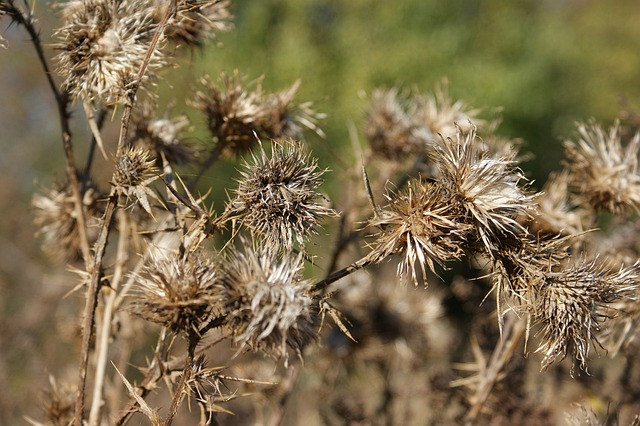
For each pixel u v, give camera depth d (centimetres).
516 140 55
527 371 57
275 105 49
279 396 53
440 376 61
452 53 225
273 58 215
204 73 49
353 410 62
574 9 331
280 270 39
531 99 225
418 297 66
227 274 39
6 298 117
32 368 88
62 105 45
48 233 50
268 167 41
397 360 65
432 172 53
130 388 40
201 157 51
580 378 57
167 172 44
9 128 177
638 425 48
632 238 52
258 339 38
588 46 293
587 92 267
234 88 49
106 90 43
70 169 45
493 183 41
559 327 41
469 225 40
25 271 128
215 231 41
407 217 40
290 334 39
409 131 55
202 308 39
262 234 41
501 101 217
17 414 86
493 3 247
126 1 44
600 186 49
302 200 41
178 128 49
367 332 61
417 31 227
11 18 44
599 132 51
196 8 44
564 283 41
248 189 41
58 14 45
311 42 225
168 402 71
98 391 44
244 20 220
